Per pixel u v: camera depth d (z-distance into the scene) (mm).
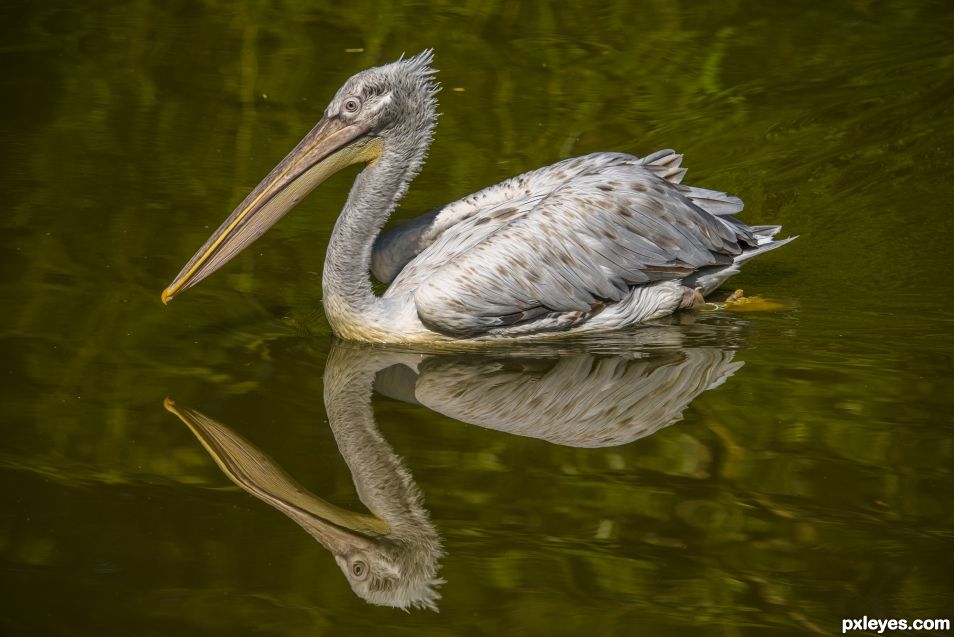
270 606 7484
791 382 10258
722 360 10820
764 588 7605
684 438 9414
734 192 14719
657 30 19219
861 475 8773
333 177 15023
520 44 18719
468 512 8469
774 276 12797
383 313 11438
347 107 11336
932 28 18938
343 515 8453
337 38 18656
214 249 11328
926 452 9016
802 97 16969
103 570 7750
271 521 8383
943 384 10086
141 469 8922
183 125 15805
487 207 12258
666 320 12047
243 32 18828
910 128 16016
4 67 17281
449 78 17516
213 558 7957
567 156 15352
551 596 7551
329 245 11391
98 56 17828
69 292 11719
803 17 19578
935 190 14523
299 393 10227
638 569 7824
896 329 11328
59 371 10281
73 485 8664
